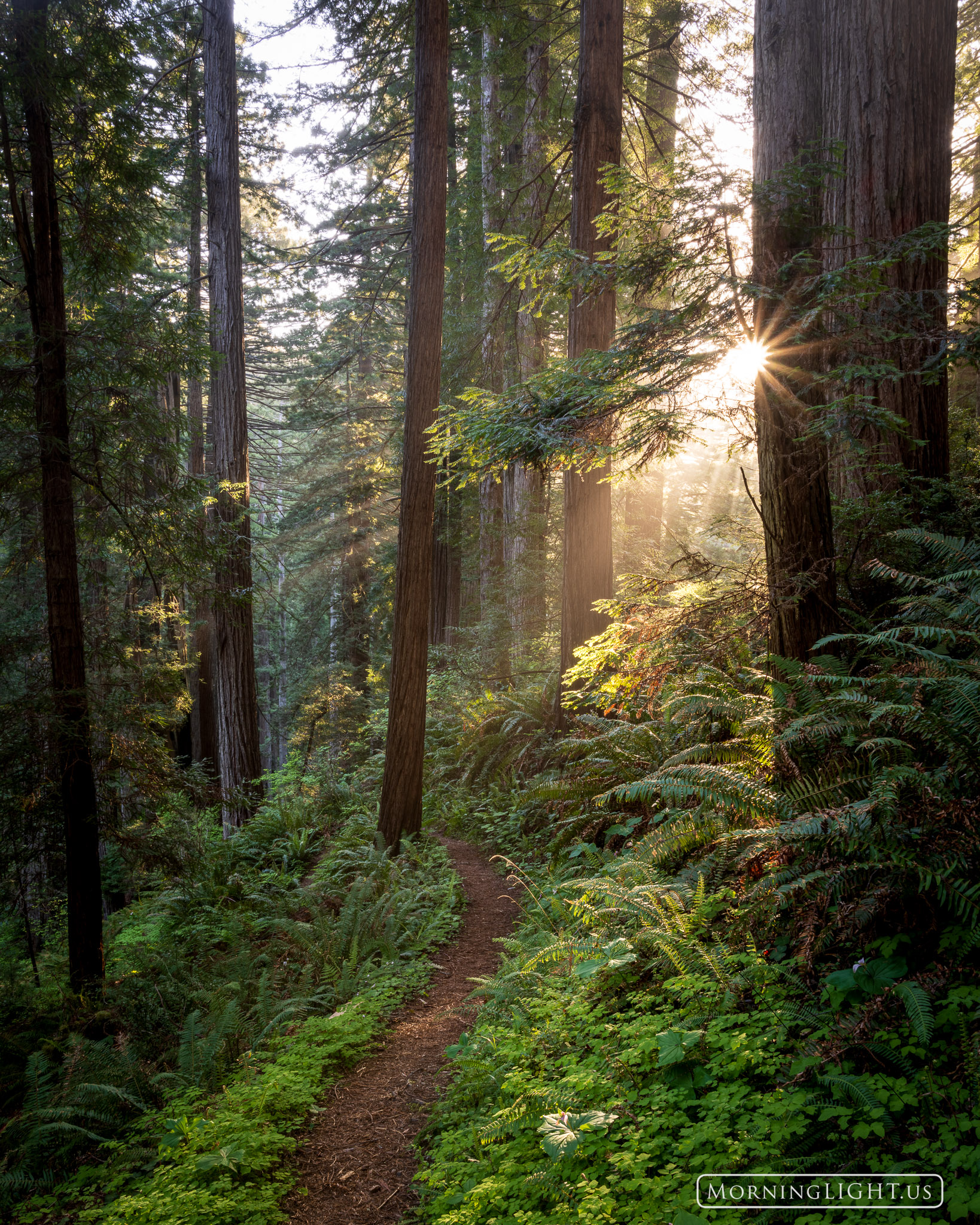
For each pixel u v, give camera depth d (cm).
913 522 559
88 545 1001
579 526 849
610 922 432
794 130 509
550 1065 339
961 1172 213
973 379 1058
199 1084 478
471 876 784
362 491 2227
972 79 1209
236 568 1221
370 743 1667
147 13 646
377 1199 338
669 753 586
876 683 379
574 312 822
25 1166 441
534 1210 266
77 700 626
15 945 812
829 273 390
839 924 310
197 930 786
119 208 703
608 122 830
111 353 663
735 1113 265
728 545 952
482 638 1472
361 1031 484
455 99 1712
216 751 1808
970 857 297
